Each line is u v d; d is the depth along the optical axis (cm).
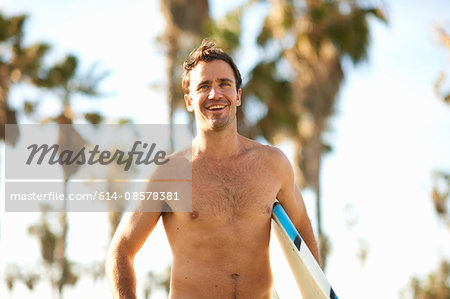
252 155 438
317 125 2566
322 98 2519
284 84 2405
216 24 2272
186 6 2186
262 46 2480
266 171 438
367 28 2455
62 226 3462
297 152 2609
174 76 2097
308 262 436
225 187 422
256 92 2342
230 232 418
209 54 432
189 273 419
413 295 5788
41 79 2914
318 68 2505
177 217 423
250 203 425
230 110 426
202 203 418
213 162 428
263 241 431
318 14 2412
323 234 2594
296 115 2480
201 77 426
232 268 419
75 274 5222
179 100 2097
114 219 3259
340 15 2455
